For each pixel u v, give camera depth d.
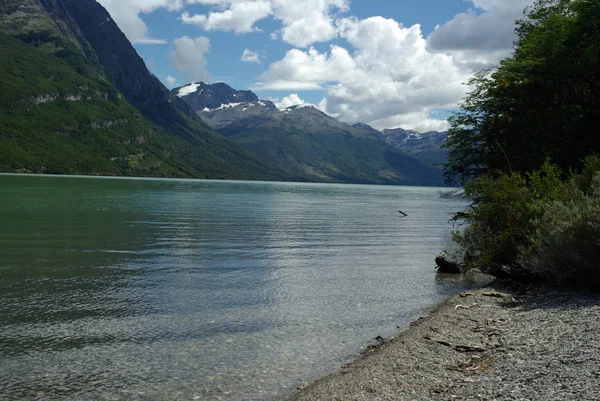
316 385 9.98
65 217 48.84
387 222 58.56
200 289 19.78
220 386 10.32
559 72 32.31
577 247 15.60
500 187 23.30
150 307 16.67
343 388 9.48
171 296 18.38
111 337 13.37
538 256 17.56
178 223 48.09
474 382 9.05
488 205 23.14
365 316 16.27
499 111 33.09
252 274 23.48
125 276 22.00
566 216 16.78
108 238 35.12
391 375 10.08
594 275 15.95
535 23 39.53
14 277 20.88
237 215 61.34
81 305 16.62
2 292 18.06
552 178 22.58
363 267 26.52
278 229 45.88
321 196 145.50
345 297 19.09
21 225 40.41
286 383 10.54
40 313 15.45
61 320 14.79
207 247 32.56
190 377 10.77
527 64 33.44
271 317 15.87
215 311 16.42
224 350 12.60
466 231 24.98
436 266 27.30
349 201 118.31
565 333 11.24
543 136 30.61
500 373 9.30
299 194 154.50
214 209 70.69
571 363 8.95
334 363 11.80
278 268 25.45
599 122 31.89
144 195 103.25
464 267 24.75
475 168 34.62
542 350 10.27
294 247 34.03
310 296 19.11
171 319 15.31
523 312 14.84
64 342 12.81
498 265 21.98
